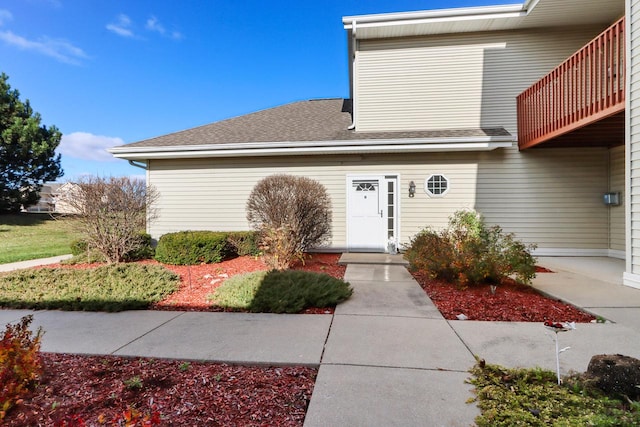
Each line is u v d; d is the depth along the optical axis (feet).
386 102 30.17
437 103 29.55
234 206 30.17
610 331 10.66
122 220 25.26
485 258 16.21
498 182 27.48
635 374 6.66
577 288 16.10
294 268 22.08
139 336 10.88
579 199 26.89
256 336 10.73
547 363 8.50
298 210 23.80
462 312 13.07
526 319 12.16
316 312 13.30
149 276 17.11
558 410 6.21
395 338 10.40
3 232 46.37
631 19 15.89
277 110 39.11
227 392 7.41
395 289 16.80
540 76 28.27
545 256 26.91
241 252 26.99
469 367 8.34
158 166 31.01
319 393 7.23
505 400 6.63
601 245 26.71
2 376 6.66
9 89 58.95
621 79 17.13
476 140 25.70
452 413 6.44
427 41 29.68
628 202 16.42
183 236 25.34
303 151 27.76
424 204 28.04
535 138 24.88
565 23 27.63
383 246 28.43
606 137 23.26
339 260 24.75
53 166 63.46
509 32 28.68
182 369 8.52
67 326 11.96
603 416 5.83
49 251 34.06
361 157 28.73
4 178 58.85
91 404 6.98
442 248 17.98
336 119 34.35
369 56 30.40
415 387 7.42
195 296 15.87
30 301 14.24
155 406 6.88
